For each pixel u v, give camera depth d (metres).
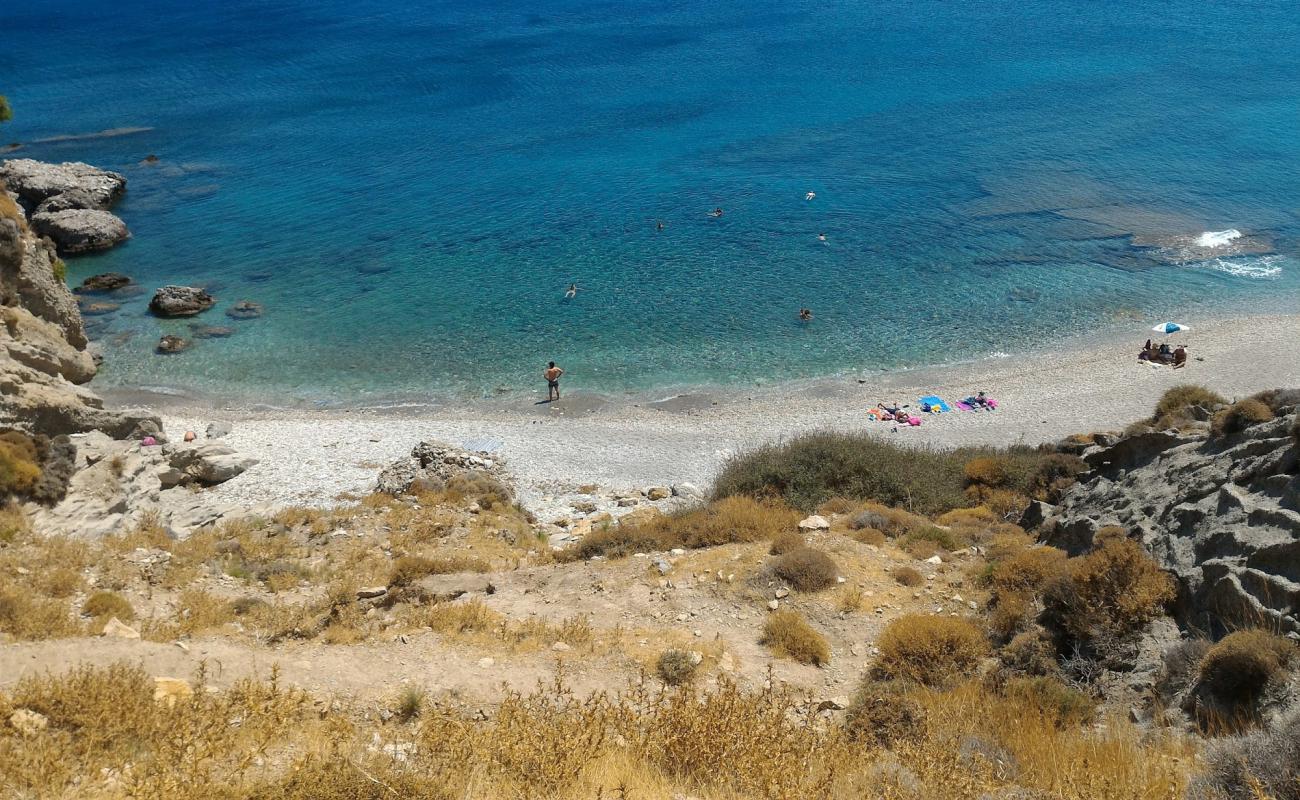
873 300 62.09
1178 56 121.88
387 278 67.06
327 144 99.06
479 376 54.19
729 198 80.44
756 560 22.48
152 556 23.59
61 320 49.44
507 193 83.25
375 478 38.25
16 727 10.88
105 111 113.88
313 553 26.70
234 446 42.81
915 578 21.56
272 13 183.75
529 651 17.62
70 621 17.14
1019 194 78.81
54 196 79.06
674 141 96.50
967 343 56.38
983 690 16.23
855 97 110.06
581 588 21.98
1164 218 73.00
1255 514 17.39
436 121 106.50
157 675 13.92
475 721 13.52
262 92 121.94
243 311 62.09
